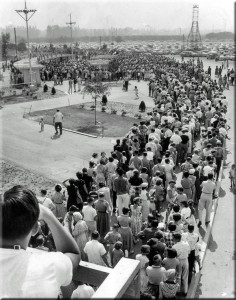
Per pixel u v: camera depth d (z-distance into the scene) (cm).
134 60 6225
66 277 168
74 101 3306
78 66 5206
